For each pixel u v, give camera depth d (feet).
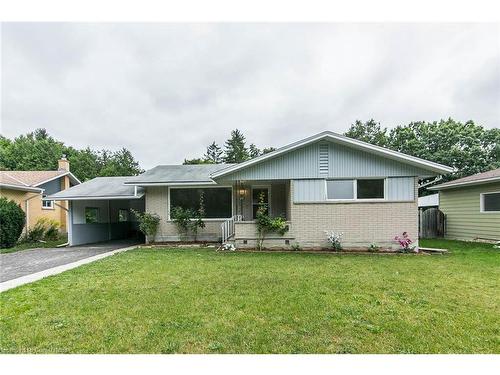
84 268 23.38
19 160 126.52
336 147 33.42
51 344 10.73
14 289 17.49
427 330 11.54
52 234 54.70
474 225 43.91
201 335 11.25
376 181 33.30
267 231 33.88
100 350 10.36
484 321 12.33
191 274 20.83
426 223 52.70
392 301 14.80
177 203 42.42
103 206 52.80
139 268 23.09
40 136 166.61
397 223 32.63
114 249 37.88
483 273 20.75
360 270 21.99
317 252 31.60
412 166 32.65
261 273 21.07
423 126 103.04
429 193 87.35
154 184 40.16
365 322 12.28
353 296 15.60
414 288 17.02
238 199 42.60
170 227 41.60
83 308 14.08
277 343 10.69
